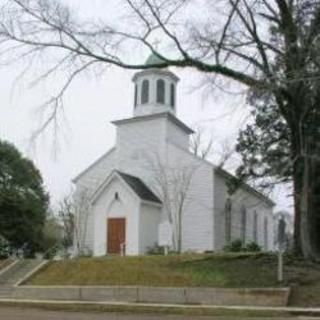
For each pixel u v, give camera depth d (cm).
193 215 4316
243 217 4912
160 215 4397
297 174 2650
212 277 2531
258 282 2422
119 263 2903
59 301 2509
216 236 4297
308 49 2270
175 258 2877
